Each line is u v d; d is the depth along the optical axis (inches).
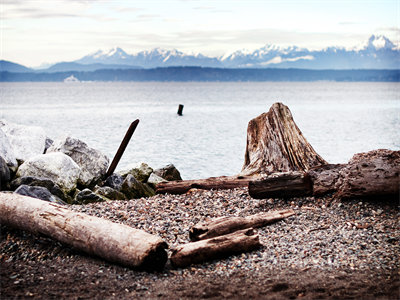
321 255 295.3
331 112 2832.2
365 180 382.3
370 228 338.6
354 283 252.2
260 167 561.3
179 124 1989.4
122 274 278.5
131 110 3053.6
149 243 278.4
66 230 310.5
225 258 301.0
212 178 516.1
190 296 244.1
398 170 373.1
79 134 1568.7
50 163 554.9
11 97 5364.2
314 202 406.3
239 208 414.0
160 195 484.1
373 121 2127.2
